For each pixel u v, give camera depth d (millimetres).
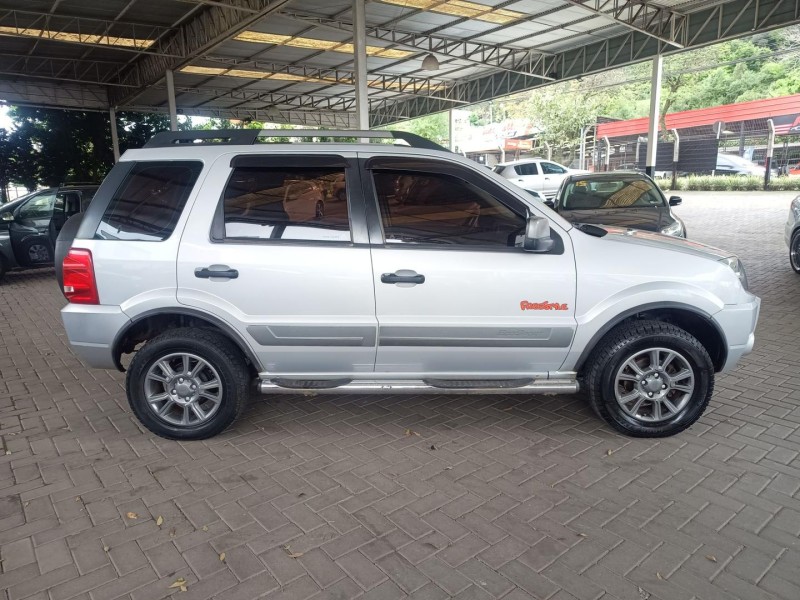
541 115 38750
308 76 22781
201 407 3898
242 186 3648
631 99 41062
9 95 23328
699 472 3357
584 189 9125
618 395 3725
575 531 2830
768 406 4250
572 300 3607
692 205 21844
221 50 19016
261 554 2689
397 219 3635
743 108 28531
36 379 5176
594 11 14719
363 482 3322
